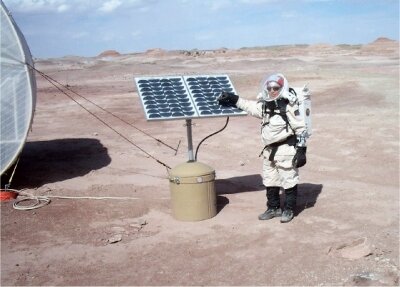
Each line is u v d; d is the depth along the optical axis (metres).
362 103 18.09
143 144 13.93
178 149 13.19
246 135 14.53
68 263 6.27
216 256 6.25
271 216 7.50
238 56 75.12
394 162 10.62
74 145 14.16
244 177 10.23
